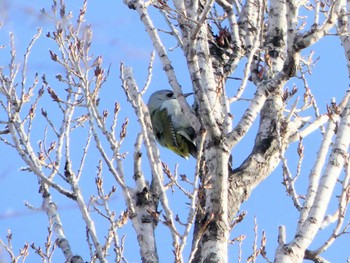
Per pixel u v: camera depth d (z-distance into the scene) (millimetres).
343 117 12039
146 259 11422
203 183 11211
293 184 12383
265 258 12328
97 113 12070
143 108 12695
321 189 11312
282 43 14102
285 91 13758
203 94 11227
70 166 12172
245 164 13094
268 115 13531
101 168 12195
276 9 14312
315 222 11039
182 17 12812
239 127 11234
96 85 12258
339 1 11820
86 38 12578
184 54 12625
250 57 12586
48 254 12750
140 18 12656
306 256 11383
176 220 10961
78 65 12375
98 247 11148
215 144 11156
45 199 13094
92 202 12203
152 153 11867
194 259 11492
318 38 11461
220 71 14438
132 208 11711
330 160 11609
